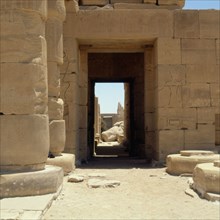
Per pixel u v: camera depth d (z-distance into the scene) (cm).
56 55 960
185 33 1183
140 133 1661
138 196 709
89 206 622
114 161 1347
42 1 704
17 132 669
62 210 591
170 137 1166
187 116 1172
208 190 679
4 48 673
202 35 1185
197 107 1176
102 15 1184
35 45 690
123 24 1182
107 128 3775
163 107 1171
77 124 1217
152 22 1180
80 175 906
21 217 502
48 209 590
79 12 1183
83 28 1180
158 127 1173
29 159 676
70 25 1179
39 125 689
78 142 1248
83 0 1298
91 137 1695
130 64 1675
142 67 1664
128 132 1928
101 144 2548
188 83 1177
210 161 934
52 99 954
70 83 1164
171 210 600
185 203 649
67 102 1159
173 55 1177
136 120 1672
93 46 1327
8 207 555
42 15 707
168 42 1178
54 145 954
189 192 726
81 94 1309
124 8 1266
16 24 675
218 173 667
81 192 737
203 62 1181
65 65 1168
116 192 743
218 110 1179
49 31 954
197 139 1171
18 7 677
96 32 1180
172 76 1174
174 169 964
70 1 1154
